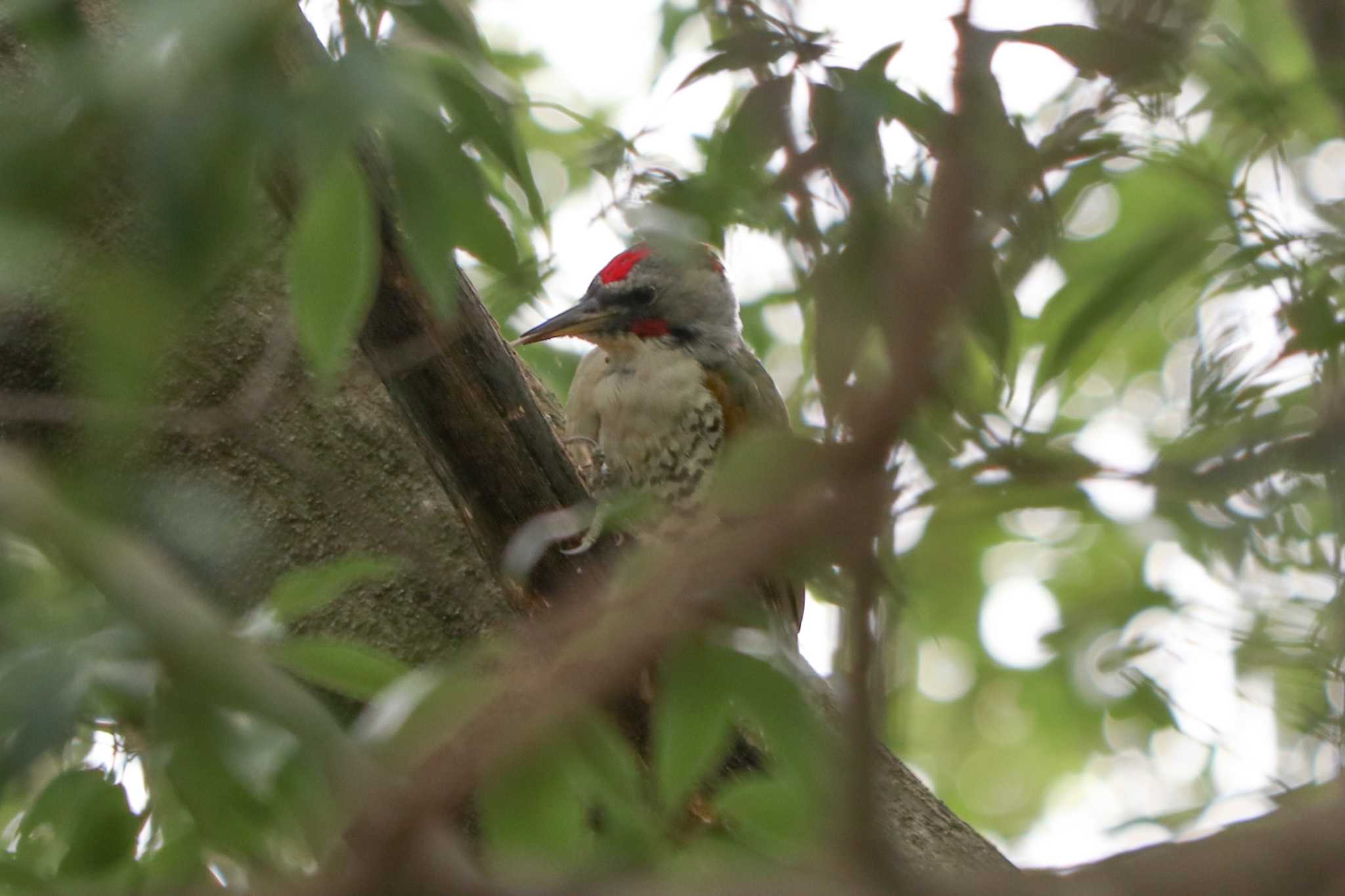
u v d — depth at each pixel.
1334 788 2.62
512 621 7.02
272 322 6.42
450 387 6.07
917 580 6.21
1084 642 7.79
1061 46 4.38
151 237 3.63
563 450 6.29
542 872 3.51
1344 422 3.66
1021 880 2.56
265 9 3.62
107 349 3.63
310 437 6.91
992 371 5.31
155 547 4.30
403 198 4.09
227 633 3.68
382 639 6.98
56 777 5.57
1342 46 5.34
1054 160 4.27
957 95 3.83
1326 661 5.80
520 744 3.44
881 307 3.90
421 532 7.06
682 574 3.47
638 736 5.15
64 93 3.60
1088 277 5.88
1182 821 6.07
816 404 4.34
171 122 3.55
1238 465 3.69
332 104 3.74
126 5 3.73
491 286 6.74
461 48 4.71
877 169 4.36
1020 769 11.29
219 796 4.54
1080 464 3.65
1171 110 4.93
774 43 4.65
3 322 4.61
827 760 4.46
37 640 4.49
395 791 3.01
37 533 3.54
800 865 3.88
